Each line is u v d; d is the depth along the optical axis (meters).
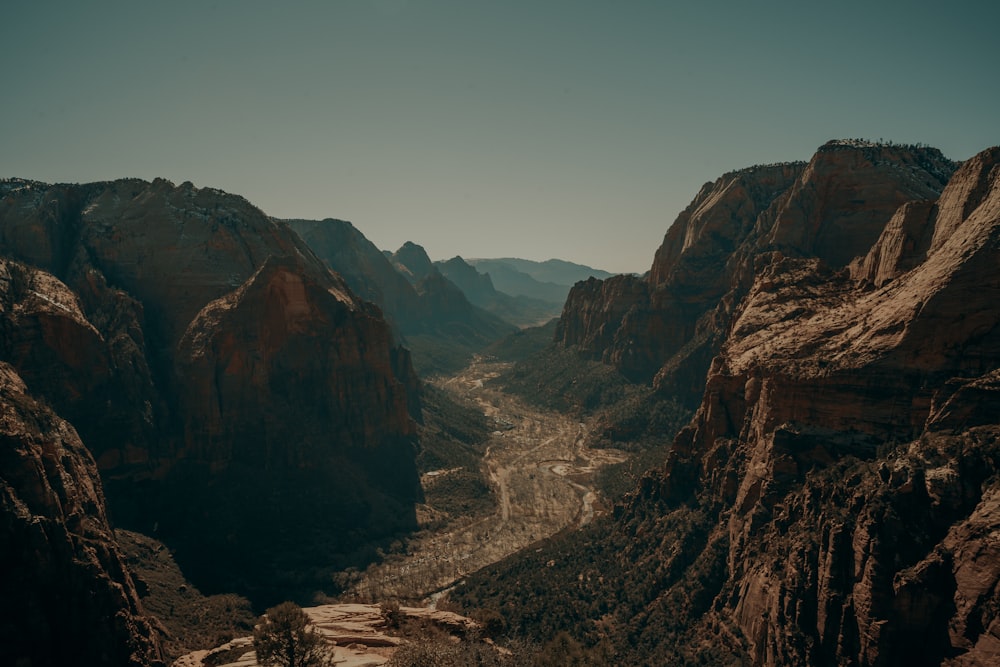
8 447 58.91
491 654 48.00
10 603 52.22
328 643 49.84
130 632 59.91
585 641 71.31
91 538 63.88
